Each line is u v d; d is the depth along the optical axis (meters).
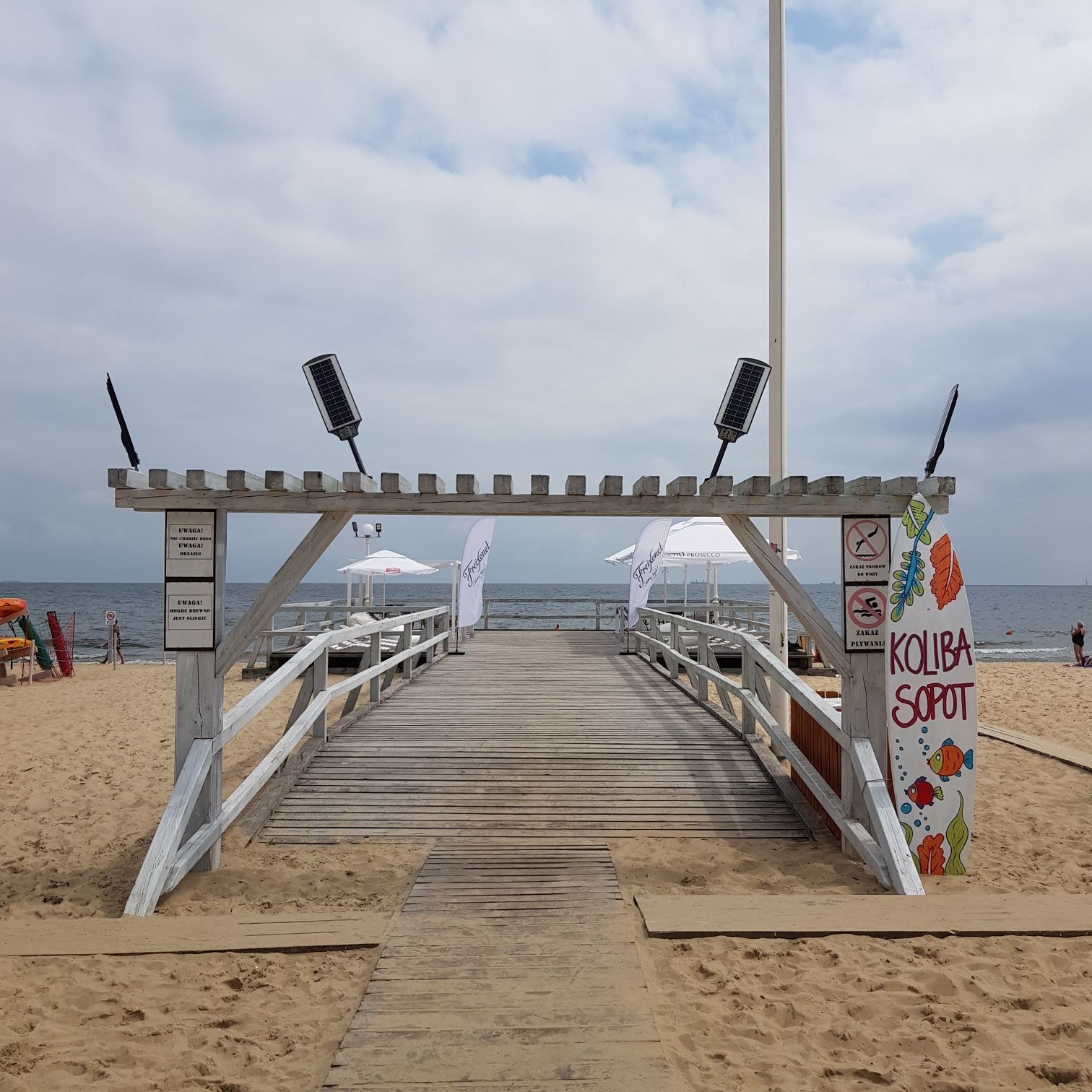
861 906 3.93
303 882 4.45
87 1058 2.76
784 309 7.23
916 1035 2.89
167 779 7.00
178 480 4.59
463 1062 2.70
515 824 5.26
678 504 4.76
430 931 3.75
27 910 4.29
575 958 3.47
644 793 5.73
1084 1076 2.64
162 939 3.63
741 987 3.23
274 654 13.07
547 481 4.71
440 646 11.73
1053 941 3.59
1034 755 7.78
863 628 4.87
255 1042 2.88
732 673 12.98
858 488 4.78
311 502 4.65
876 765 4.69
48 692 12.63
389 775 5.98
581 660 11.44
